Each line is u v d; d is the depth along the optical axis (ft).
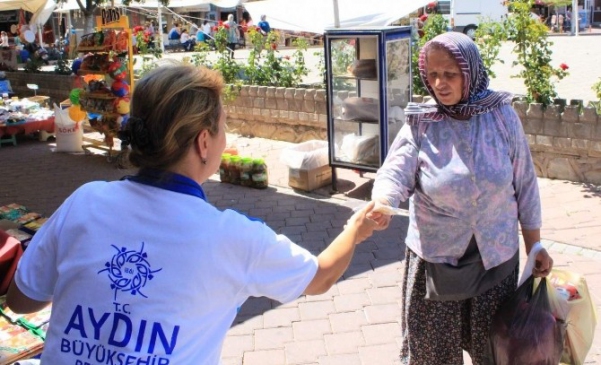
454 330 8.68
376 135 22.18
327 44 21.67
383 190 8.09
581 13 94.53
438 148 8.13
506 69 48.57
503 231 8.23
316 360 12.15
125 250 4.85
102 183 5.31
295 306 14.30
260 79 32.60
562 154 21.85
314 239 18.49
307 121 29.07
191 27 96.12
